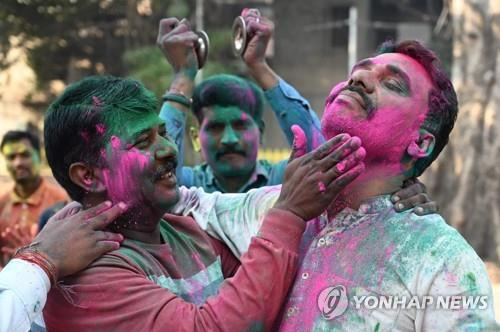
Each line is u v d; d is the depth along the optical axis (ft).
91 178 6.98
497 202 32.55
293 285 6.67
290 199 6.60
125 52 46.11
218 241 7.96
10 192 17.25
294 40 61.26
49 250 6.49
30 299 6.26
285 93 11.31
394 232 6.34
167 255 7.09
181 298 6.73
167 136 7.23
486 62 33.45
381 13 60.80
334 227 6.72
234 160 12.44
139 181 6.83
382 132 6.53
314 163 6.52
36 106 51.34
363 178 6.67
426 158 6.80
